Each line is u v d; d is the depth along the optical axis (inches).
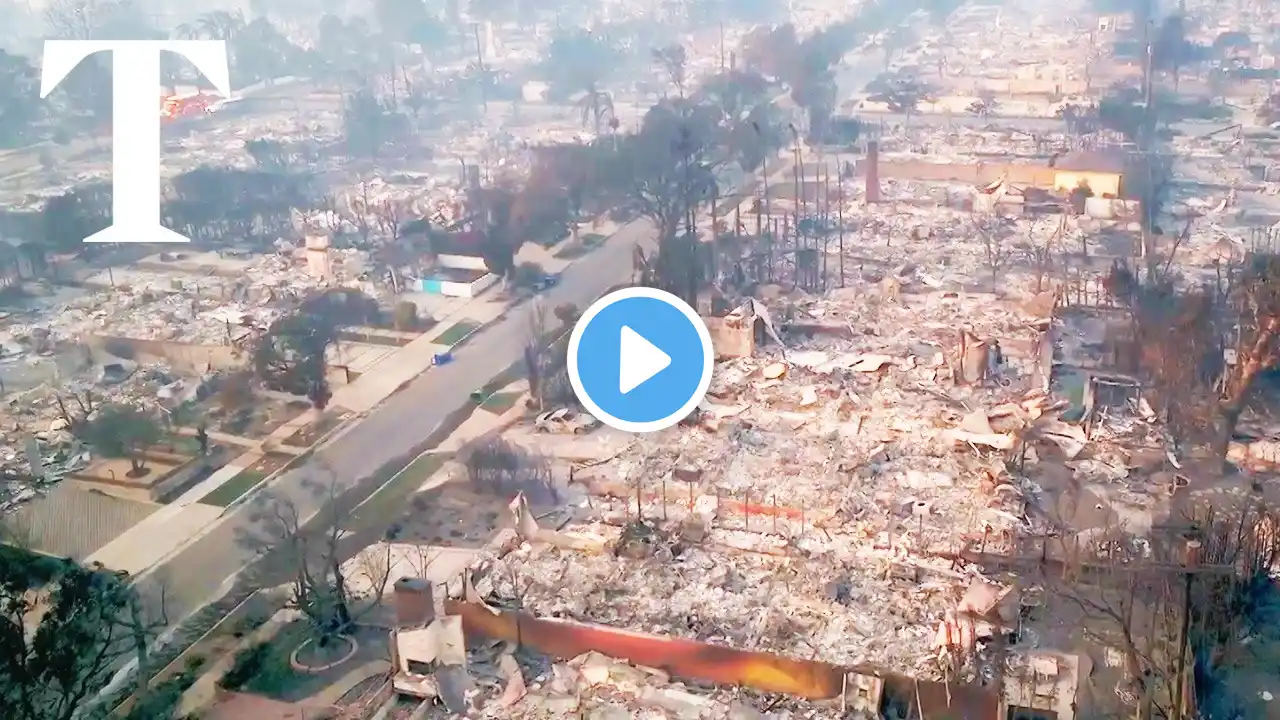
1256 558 2851.9
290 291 5305.1
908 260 5497.1
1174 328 4018.2
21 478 3683.6
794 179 6815.9
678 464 3604.8
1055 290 4837.6
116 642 2819.9
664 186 6353.3
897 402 3929.6
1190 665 2351.1
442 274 5502.0
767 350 4424.2
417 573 3100.4
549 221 6136.8
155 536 3373.5
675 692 2571.4
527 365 4340.6
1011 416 3735.2
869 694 2486.5
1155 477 3403.1
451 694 2568.9
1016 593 2778.1
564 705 2546.8
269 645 2844.5
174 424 4055.1
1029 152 7145.7
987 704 2412.6
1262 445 3531.0
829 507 3297.2
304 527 3380.9
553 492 3501.5
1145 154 6860.2
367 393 4350.4
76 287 5639.8
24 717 2361.0
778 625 2778.1
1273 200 6205.7
